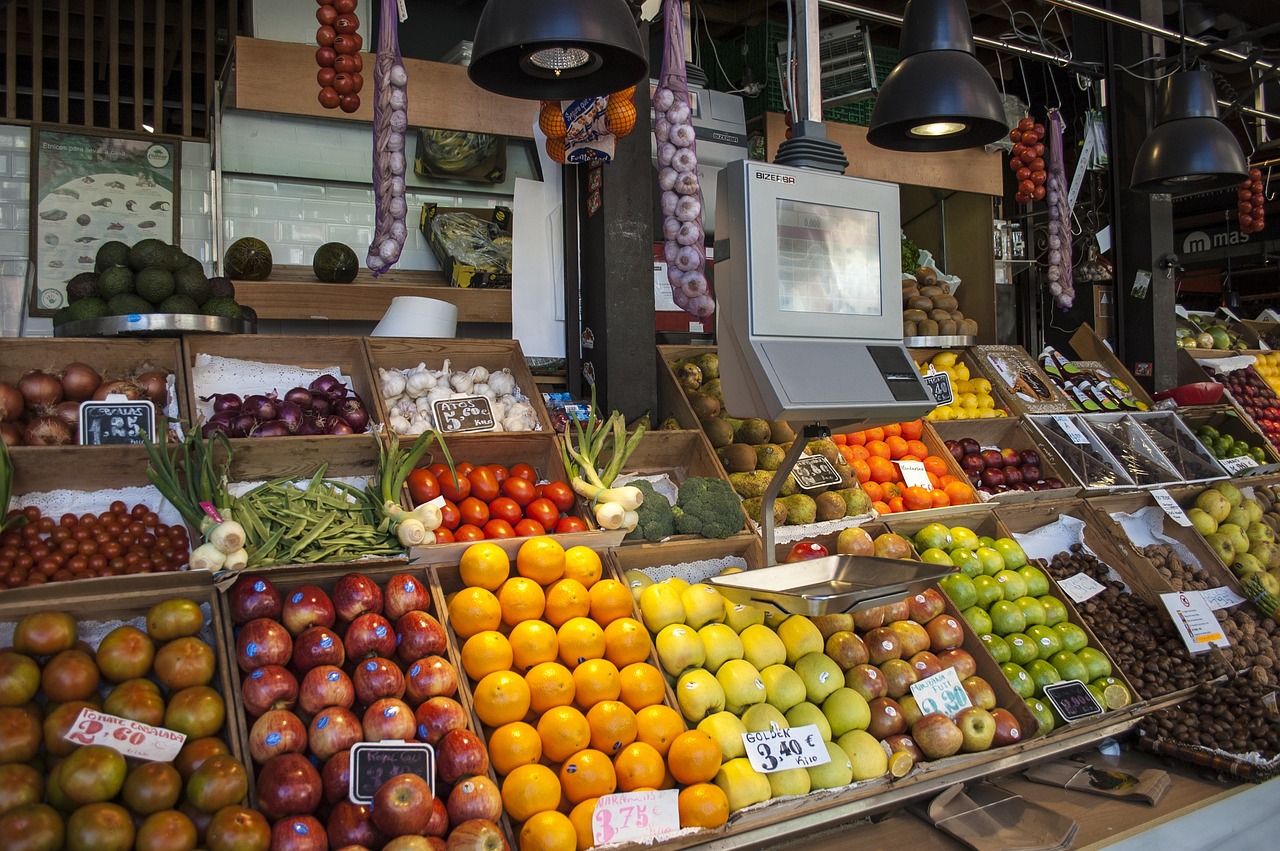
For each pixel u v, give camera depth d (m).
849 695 2.75
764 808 2.40
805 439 2.55
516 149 5.35
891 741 2.74
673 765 2.37
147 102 5.61
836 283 2.53
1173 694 3.46
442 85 4.00
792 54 2.85
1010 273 7.04
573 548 2.71
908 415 2.48
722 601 2.82
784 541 3.24
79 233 4.88
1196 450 4.86
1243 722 3.28
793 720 2.67
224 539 2.28
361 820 2.01
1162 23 5.53
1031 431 4.54
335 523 2.58
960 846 2.56
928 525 3.65
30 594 2.16
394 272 4.93
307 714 2.20
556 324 4.17
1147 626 3.74
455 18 5.49
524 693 2.32
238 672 2.21
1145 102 5.50
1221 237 10.14
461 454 3.16
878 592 2.20
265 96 3.82
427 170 5.00
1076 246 6.89
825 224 2.54
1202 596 3.96
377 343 3.32
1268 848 3.01
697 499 3.10
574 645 2.48
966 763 2.78
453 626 2.48
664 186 3.41
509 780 2.21
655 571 3.08
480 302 4.66
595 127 3.13
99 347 2.89
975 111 3.04
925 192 6.78
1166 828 2.73
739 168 2.43
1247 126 7.11
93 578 2.23
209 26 5.18
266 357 3.19
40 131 4.85
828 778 2.57
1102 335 7.25
